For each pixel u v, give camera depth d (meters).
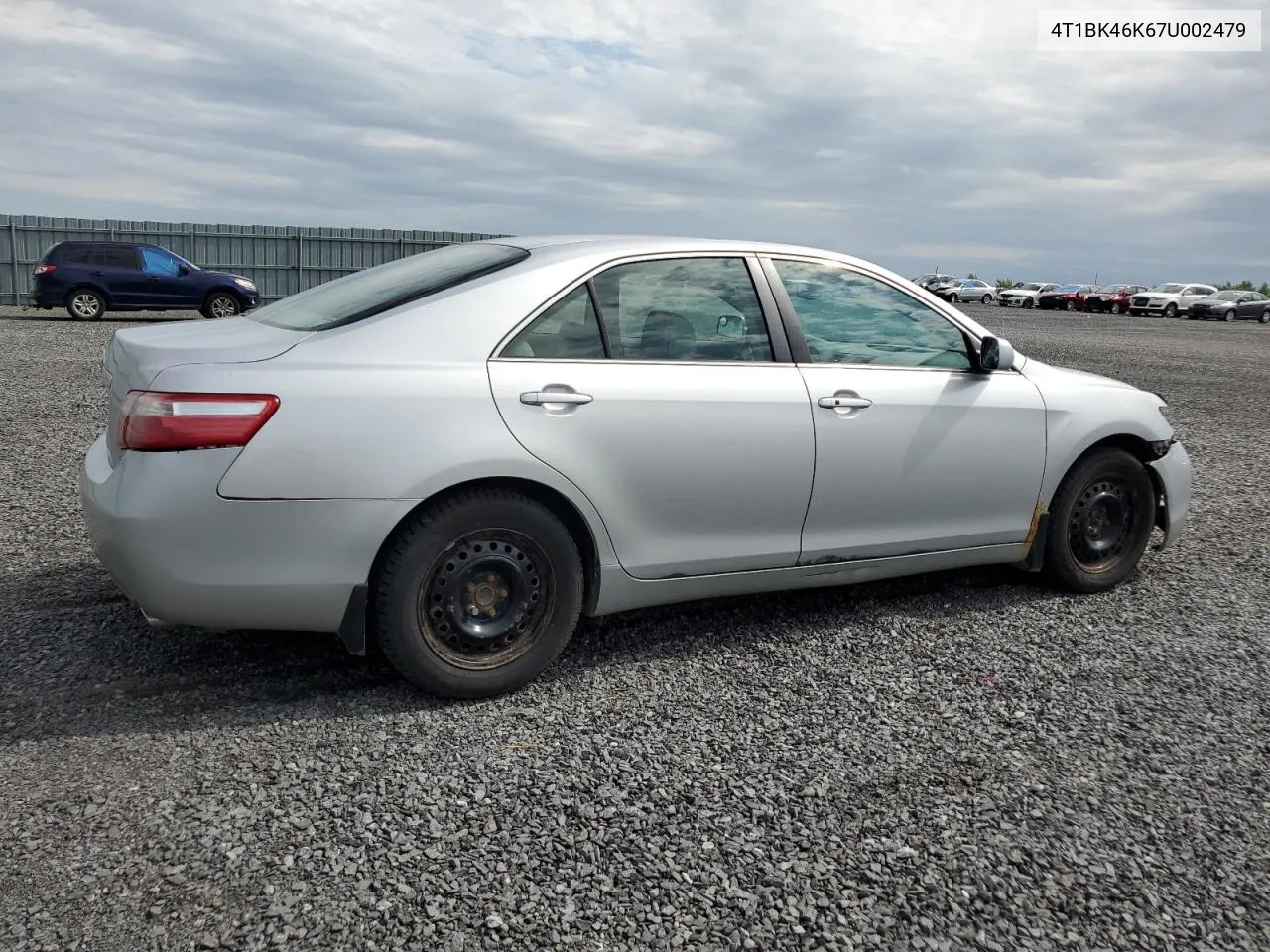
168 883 2.25
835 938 2.16
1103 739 3.10
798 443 3.59
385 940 2.10
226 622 2.94
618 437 3.28
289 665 3.43
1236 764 2.97
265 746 2.88
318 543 2.91
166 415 2.79
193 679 3.30
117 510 2.81
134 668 3.36
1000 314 38.22
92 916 2.13
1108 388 4.46
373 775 2.74
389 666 3.46
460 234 27.30
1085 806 2.71
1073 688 3.47
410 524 3.04
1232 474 7.56
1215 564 5.04
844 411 3.70
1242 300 42.94
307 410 2.87
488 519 3.12
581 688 3.37
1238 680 3.58
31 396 9.05
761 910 2.24
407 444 2.96
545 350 3.24
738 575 3.66
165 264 18.95
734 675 3.51
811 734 3.08
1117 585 4.61
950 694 3.40
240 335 3.20
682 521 3.48
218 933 2.09
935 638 3.90
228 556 2.85
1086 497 4.38
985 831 2.58
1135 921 2.25
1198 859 2.49
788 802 2.68
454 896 2.24
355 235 26.17
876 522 3.87
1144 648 3.86
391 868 2.34
